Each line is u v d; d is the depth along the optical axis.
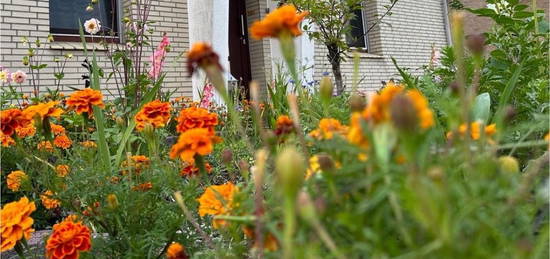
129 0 4.61
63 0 4.42
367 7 6.93
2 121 1.33
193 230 1.27
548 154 0.63
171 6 4.93
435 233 0.38
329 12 4.06
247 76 5.86
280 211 0.59
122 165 1.50
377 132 0.43
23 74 3.40
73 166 1.46
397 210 0.43
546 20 2.30
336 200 0.51
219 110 3.48
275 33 0.66
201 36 4.04
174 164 1.47
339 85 4.21
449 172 0.52
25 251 1.36
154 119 1.46
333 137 0.60
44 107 1.39
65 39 4.36
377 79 6.64
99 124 1.65
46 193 1.47
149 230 1.26
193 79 4.00
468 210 0.44
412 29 7.29
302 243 0.47
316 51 5.92
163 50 3.50
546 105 1.65
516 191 0.48
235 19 5.88
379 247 0.43
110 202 1.21
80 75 4.25
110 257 1.23
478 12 2.11
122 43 4.57
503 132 0.70
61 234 1.05
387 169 0.43
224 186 0.87
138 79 3.09
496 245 0.47
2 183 2.05
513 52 2.00
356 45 6.82
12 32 3.95
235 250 0.83
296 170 0.40
